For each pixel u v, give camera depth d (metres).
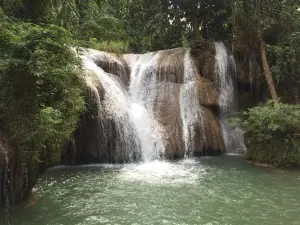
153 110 16.27
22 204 7.94
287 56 16.55
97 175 11.40
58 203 8.37
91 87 13.47
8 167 7.09
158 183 10.32
